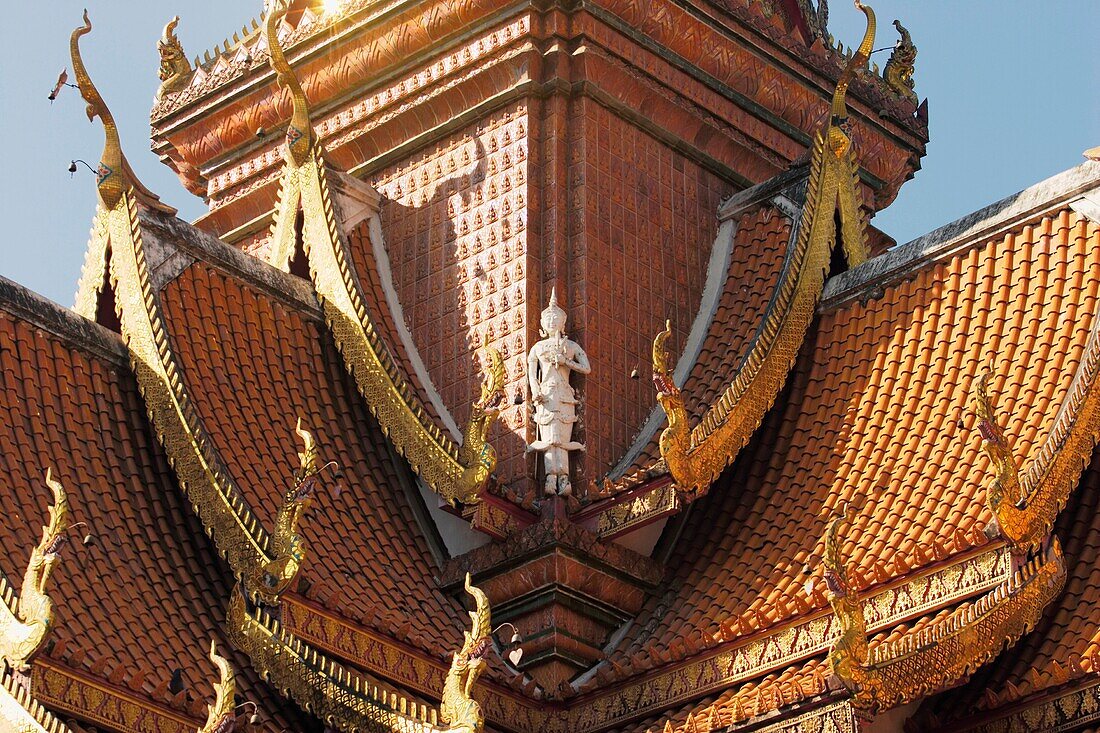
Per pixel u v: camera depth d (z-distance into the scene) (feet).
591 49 89.97
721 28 95.04
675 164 93.50
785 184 91.66
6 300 75.82
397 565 79.10
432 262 90.63
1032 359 78.95
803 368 85.15
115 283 79.51
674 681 73.56
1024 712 68.08
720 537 80.12
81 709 63.46
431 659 74.02
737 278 90.94
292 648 69.62
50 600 61.93
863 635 66.13
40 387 74.90
